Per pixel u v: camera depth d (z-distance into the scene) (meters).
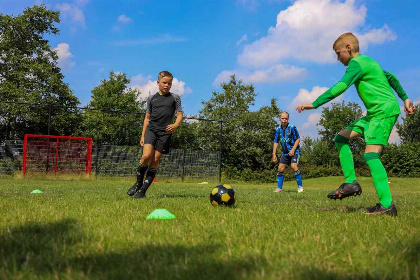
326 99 3.38
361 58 3.50
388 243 1.97
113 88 30.64
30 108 24.53
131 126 28.73
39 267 1.43
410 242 2.00
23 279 1.29
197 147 28.84
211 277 1.33
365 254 1.74
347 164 3.70
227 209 3.71
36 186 7.88
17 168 15.08
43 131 26.59
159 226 2.46
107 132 27.52
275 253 1.71
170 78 4.98
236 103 34.66
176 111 5.15
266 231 2.33
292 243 1.97
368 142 3.49
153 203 4.20
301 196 6.34
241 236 2.15
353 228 2.56
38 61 26.39
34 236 2.00
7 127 25.47
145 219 2.90
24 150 14.05
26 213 3.00
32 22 26.31
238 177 24.42
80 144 15.83
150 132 5.01
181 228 2.42
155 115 4.99
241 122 29.16
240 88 35.34
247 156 28.98
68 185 8.73
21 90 24.33
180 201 4.53
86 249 1.76
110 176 16.31
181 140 28.31
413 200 5.83
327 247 1.88
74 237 2.01
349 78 3.39
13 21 25.23
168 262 1.54
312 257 1.65
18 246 1.78
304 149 39.00
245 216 3.12
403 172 26.22
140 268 1.43
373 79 3.44
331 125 40.66
